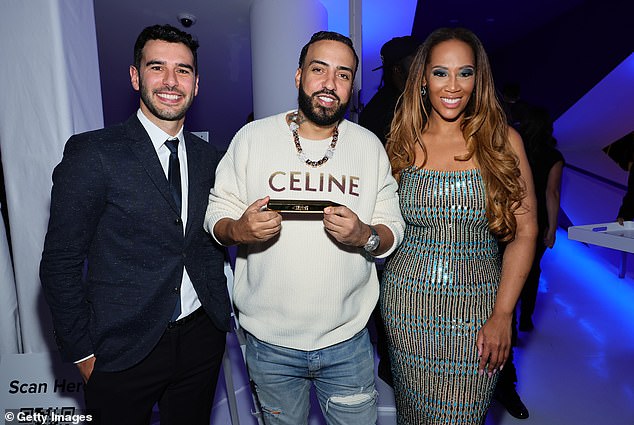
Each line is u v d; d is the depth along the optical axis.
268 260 1.15
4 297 1.69
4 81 1.54
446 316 1.31
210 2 3.30
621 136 6.67
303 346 1.18
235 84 5.39
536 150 2.71
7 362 1.67
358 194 1.18
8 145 1.57
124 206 1.12
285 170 1.16
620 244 1.37
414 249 1.37
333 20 3.42
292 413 1.29
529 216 1.32
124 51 4.58
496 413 2.17
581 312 3.49
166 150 1.21
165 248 1.17
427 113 1.43
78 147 1.10
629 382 2.44
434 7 6.61
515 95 2.63
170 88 1.14
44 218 1.59
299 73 1.18
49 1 1.46
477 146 1.31
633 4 5.53
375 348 2.77
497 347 1.27
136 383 1.18
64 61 1.50
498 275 1.34
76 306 1.12
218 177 1.24
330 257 1.14
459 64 1.26
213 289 1.33
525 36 8.14
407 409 1.44
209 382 1.34
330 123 1.14
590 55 6.43
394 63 1.90
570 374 2.54
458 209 1.30
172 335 1.22
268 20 2.85
